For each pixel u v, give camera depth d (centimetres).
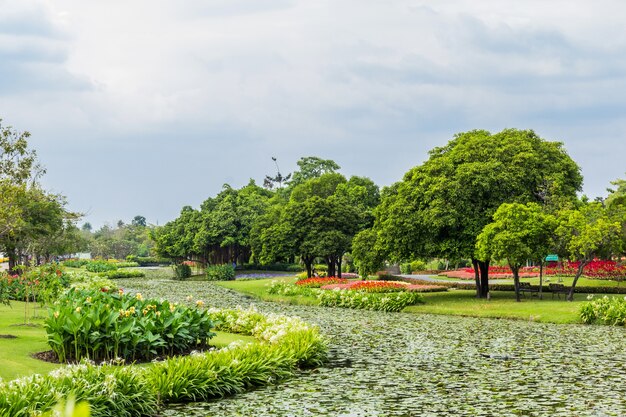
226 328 2736
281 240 6419
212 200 9738
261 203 9712
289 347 2039
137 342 1831
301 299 4628
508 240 3691
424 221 4153
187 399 1593
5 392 1176
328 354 2294
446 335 2770
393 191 4934
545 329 2958
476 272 4234
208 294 5575
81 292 2481
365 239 5031
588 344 2483
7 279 3083
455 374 1911
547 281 5319
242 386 1716
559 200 4088
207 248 9400
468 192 4144
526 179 4222
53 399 1201
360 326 3127
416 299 4059
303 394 1658
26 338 2095
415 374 1916
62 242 6288
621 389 1692
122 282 7694
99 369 1409
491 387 1728
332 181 8375
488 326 3084
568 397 1605
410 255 4353
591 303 3228
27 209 5219
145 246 16700
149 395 1477
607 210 4019
